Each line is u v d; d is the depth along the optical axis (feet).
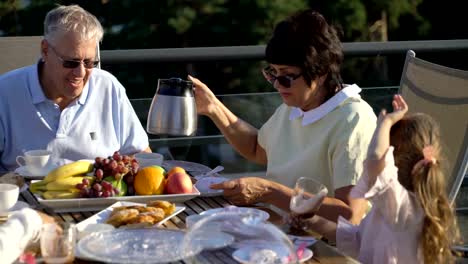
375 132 8.84
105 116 12.42
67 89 11.74
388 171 8.64
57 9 11.65
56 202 9.41
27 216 8.12
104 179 9.75
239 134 11.96
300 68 10.09
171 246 8.13
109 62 15.88
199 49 16.19
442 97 11.44
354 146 10.15
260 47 16.46
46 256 7.78
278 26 10.19
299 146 10.80
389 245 8.93
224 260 7.88
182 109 10.70
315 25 10.09
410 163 9.10
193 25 36.83
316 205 8.84
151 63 15.94
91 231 8.52
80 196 9.57
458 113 11.10
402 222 8.78
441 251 8.91
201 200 10.04
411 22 39.06
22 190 10.15
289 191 9.77
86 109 12.27
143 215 8.87
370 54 16.67
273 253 7.78
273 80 10.39
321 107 10.47
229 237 8.08
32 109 12.01
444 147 11.09
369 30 38.22
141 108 14.23
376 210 9.13
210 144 14.55
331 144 10.32
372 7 38.24
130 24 36.81
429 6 38.93
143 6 36.70
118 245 8.11
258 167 14.75
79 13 11.60
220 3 36.63
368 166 8.70
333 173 10.28
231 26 36.65
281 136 11.11
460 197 14.24
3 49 13.82
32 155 10.77
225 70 35.53
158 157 11.14
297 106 10.46
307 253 8.21
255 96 14.43
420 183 8.89
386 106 14.82
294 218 9.01
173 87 10.76
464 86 11.18
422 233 8.87
